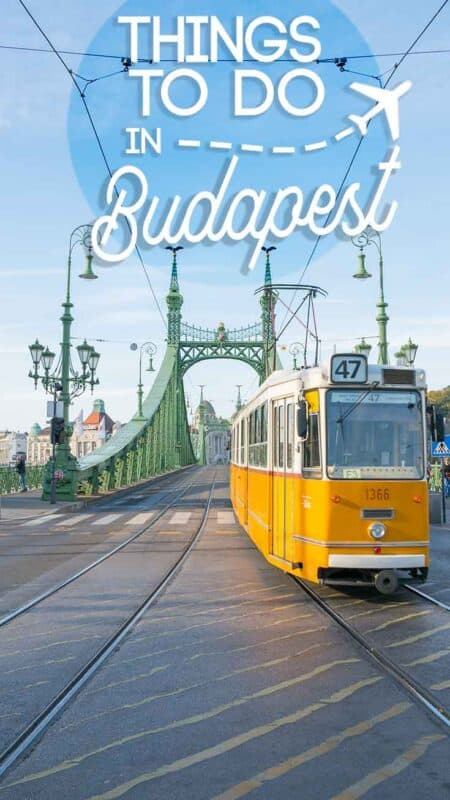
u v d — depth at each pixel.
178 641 6.81
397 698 5.14
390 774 3.89
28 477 31.67
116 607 8.42
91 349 25.14
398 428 8.68
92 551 13.53
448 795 3.66
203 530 17.34
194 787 3.74
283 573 10.90
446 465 21.59
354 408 8.68
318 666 5.96
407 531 8.42
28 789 3.73
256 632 7.17
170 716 4.79
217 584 9.95
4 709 4.94
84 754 4.17
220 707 4.96
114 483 33.56
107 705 5.01
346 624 7.48
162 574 10.80
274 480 10.18
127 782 3.80
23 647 6.61
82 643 6.74
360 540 8.35
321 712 4.85
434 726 4.59
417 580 8.45
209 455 140.62
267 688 5.38
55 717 4.77
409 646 6.59
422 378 8.81
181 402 68.25
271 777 3.86
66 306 24.92
